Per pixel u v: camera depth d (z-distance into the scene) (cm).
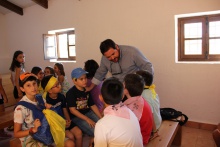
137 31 362
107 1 388
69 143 192
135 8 358
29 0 482
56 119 181
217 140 209
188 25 330
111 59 226
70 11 447
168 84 346
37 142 181
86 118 212
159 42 344
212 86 312
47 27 497
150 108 187
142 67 233
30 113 178
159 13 337
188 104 334
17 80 325
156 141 196
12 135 328
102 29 403
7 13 574
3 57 584
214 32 313
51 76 215
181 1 317
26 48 554
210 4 298
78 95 220
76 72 215
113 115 135
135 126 139
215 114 315
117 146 132
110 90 138
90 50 429
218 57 313
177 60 343
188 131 321
